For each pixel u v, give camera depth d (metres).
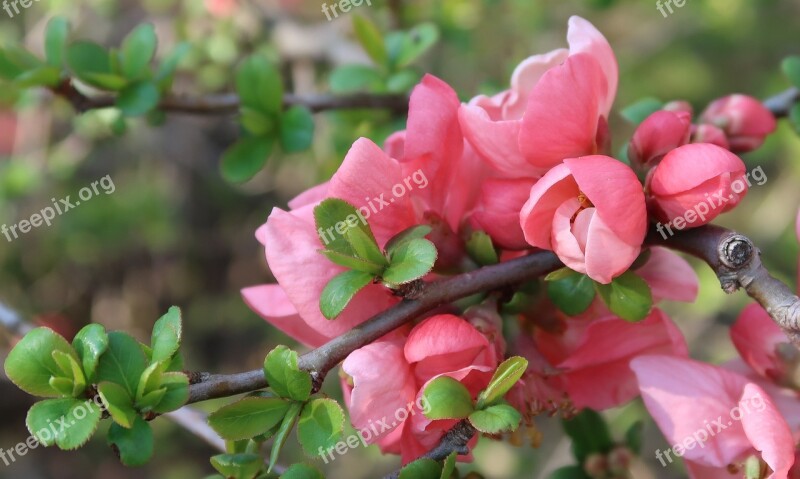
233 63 0.73
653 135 0.37
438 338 0.35
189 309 1.17
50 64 0.45
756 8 1.07
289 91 0.71
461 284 0.36
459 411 0.34
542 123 0.35
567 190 0.35
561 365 0.37
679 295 0.38
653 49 1.13
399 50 0.50
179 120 1.06
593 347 0.37
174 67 0.47
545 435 0.89
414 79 0.49
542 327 0.37
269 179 1.06
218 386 0.34
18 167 0.74
